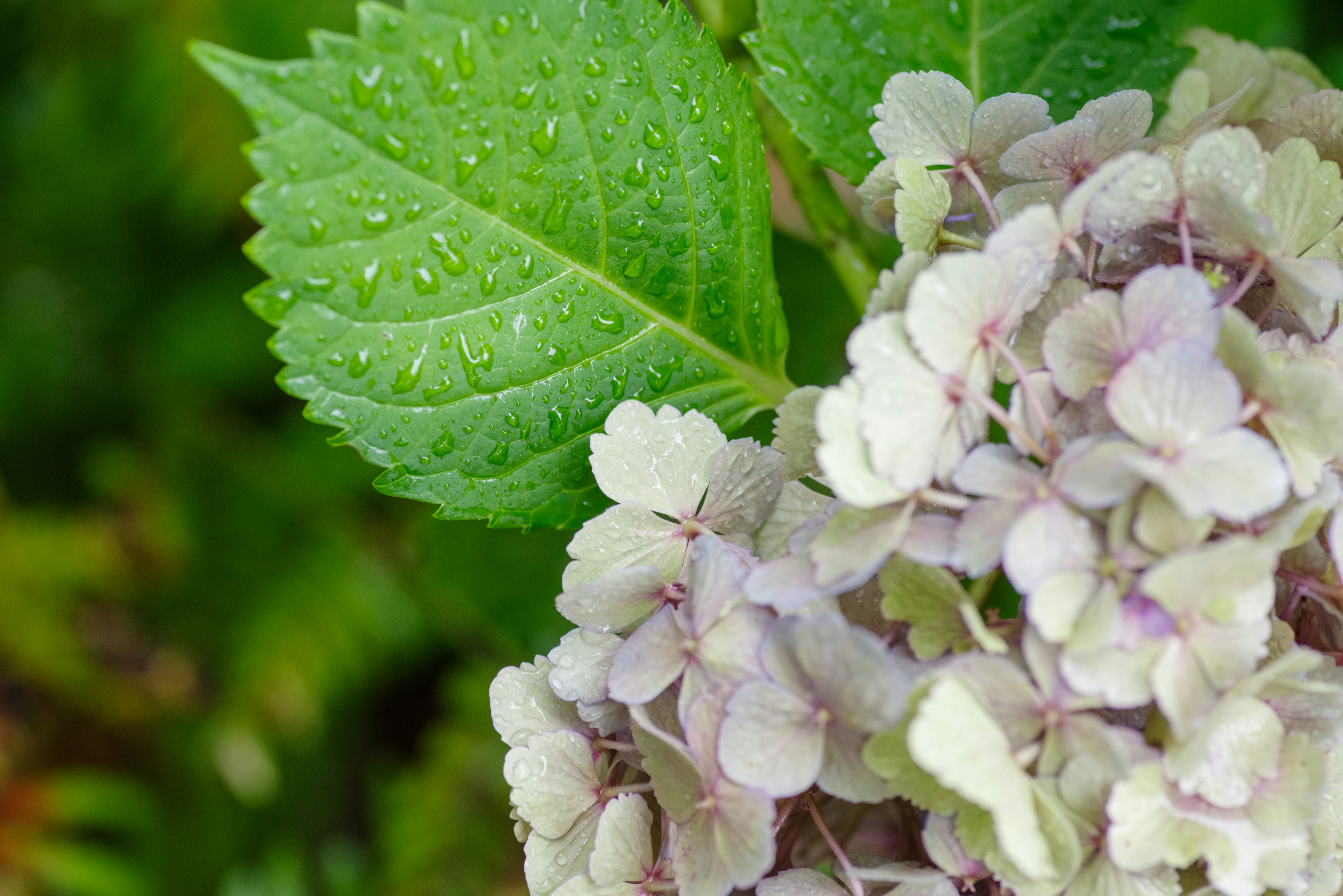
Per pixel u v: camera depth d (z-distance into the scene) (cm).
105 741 130
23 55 125
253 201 71
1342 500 68
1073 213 69
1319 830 69
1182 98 79
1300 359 70
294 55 113
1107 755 67
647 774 73
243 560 125
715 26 81
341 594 121
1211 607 67
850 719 68
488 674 115
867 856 72
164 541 127
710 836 70
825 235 82
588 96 73
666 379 77
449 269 73
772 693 69
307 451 126
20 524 129
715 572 70
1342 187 71
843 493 68
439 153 72
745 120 76
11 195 127
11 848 122
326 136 71
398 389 73
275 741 123
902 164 72
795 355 90
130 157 124
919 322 68
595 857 71
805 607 70
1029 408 69
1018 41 79
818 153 78
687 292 76
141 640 128
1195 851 68
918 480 68
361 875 119
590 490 76
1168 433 67
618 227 75
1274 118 74
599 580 71
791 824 73
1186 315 68
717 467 73
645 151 74
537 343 75
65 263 129
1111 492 67
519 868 115
